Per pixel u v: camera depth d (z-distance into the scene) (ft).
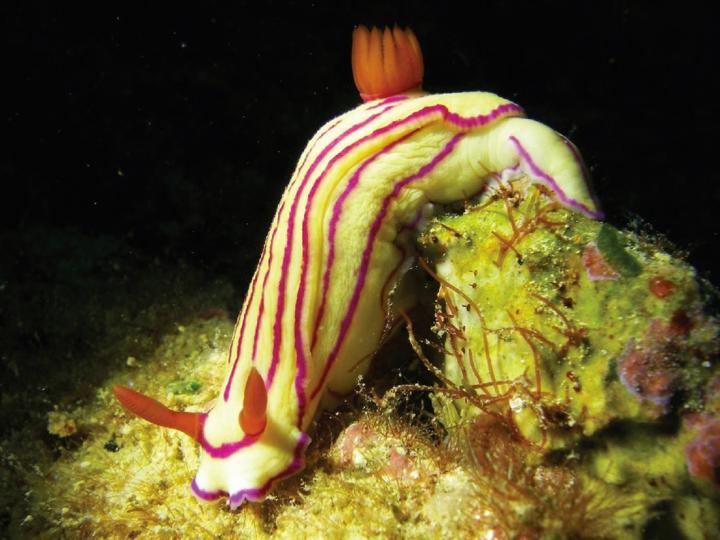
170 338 0.23
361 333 0.18
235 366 0.18
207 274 0.27
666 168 0.28
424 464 0.17
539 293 0.16
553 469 0.16
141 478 0.19
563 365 0.16
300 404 0.18
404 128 0.17
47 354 0.23
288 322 0.17
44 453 0.21
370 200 0.17
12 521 0.19
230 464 0.17
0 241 0.28
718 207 0.26
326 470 0.18
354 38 0.19
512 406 0.16
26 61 0.28
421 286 0.18
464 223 0.17
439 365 0.18
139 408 0.17
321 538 0.17
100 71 0.28
